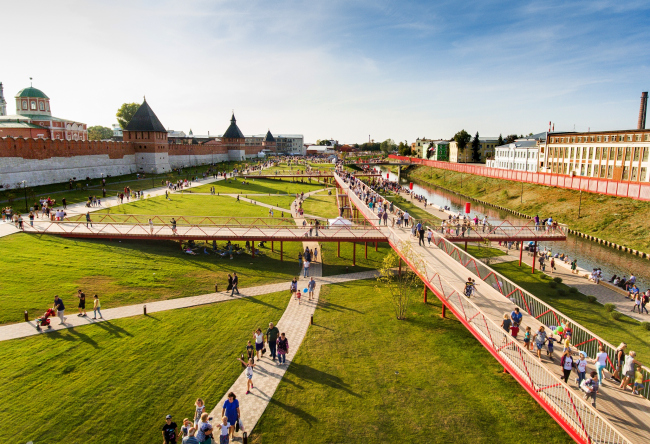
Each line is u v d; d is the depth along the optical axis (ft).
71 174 208.23
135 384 55.93
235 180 279.28
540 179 248.11
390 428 49.93
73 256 99.25
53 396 52.21
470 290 69.56
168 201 182.19
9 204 145.18
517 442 47.93
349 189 196.24
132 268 97.60
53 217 125.29
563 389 44.37
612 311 91.56
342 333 73.97
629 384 46.34
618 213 173.58
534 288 106.42
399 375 61.21
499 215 222.89
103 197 179.22
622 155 210.18
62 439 45.60
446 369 63.05
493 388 58.23
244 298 87.92
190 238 112.98
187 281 95.20
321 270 109.70
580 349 58.54
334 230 119.85
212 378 58.49
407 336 73.51
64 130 293.64
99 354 62.23
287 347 63.41
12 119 278.46
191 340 68.59
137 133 275.39
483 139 492.54
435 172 408.67
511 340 49.16
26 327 67.92
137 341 66.80
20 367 57.16
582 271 120.37
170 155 312.09
